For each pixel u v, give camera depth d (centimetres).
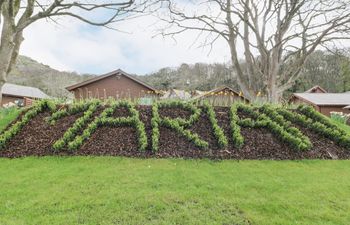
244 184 381
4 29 653
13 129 586
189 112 681
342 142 592
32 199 325
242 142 548
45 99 724
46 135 577
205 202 323
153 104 693
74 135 561
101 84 1952
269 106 694
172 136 573
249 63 1034
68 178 392
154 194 339
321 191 366
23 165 454
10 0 607
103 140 557
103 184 370
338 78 3047
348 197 351
